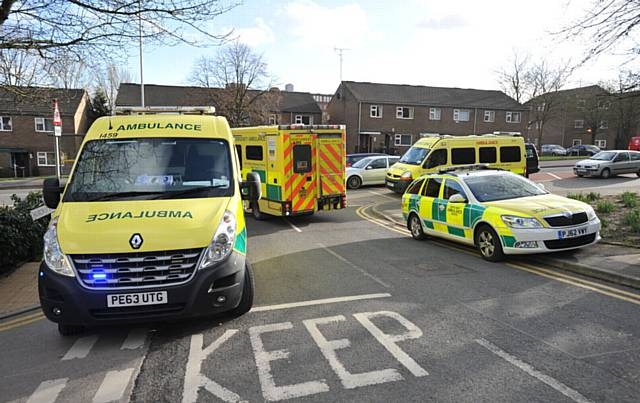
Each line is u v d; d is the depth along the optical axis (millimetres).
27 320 5586
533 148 20188
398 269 7562
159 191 5281
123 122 6070
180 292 4422
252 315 5461
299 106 52781
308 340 4691
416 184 10430
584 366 4016
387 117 47375
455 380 3814
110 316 4383
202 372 4062
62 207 4969
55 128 10258
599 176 23891
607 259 7340
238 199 5418
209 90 45625
